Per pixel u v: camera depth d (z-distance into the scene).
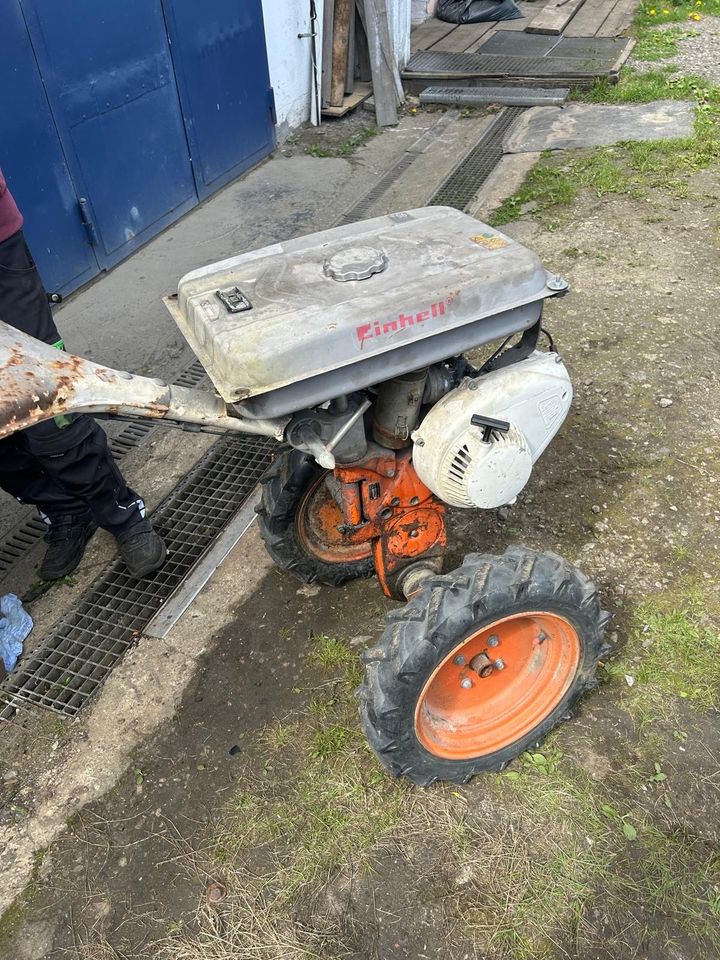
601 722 2.40
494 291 1.88
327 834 2.18
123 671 2.72
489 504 2.10
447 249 2.00
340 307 1.77
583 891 2.02
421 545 2.42
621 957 1.90
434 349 1.89
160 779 2.38
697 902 1.99
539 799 2.22
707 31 9.41
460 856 2.11
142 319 4.74
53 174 4.72
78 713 2.59
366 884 2.07
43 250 4.78
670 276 4.69
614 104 7.41
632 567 2.90
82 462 2.73
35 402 1.58
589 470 3.32
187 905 2.07
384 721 1.98
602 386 3.78
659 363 3.91
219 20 5.95
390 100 7.67
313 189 6.41
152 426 3.92
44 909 2.10
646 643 2.62
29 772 2.44
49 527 3.31
